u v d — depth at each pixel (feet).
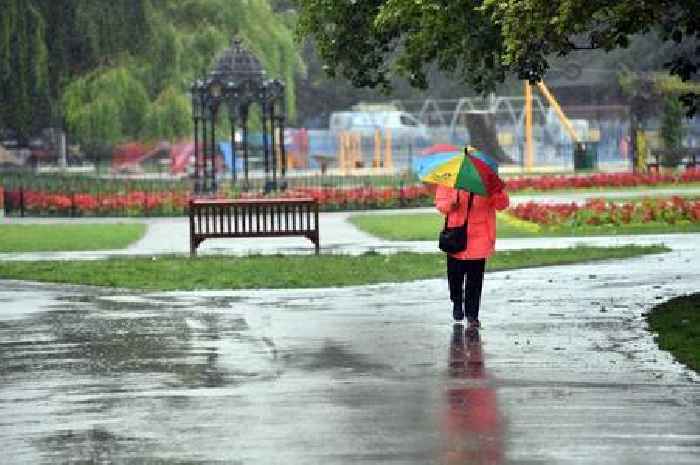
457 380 107.76
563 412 93.35
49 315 155.12
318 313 154.20
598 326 139.64
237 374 111.75
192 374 111.96
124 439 85.76
